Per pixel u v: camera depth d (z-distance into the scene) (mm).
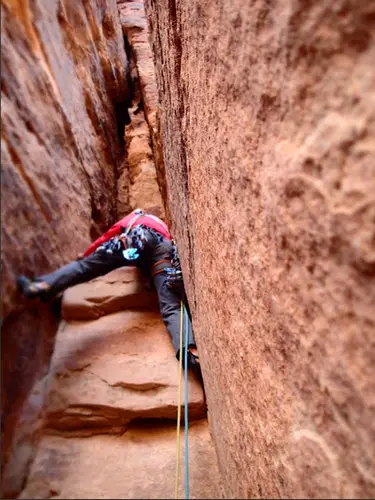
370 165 487
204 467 1392
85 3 3420
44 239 1510
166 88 2266
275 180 742
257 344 972
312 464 715
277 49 682
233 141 990
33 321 1429
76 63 2770
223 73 1009
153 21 2496
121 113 5148
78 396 1448
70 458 1289
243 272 1021
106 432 1422
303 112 628
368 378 532
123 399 1485
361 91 496
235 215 1047
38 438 1291
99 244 2021
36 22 1804
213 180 1260
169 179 2777
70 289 1937
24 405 1250
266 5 706
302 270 683
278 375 855
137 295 1990
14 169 1293
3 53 1358
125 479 1264
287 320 768
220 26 986
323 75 568
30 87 1599
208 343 1573
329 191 568
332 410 636
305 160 623
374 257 491
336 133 545
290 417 803
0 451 1047
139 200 3770
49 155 1701
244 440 1123
